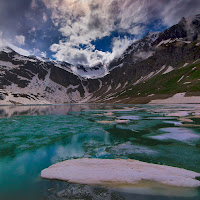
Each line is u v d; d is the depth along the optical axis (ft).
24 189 23.72
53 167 31.55
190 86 393.70
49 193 22.41
